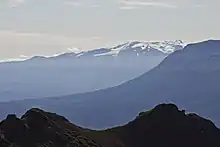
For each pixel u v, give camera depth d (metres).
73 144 122.69
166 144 153.38
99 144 137.75
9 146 109.31
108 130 155.75
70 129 136.88
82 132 142.38
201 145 154.88
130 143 152.62
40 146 114.81
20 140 115.69
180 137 156.50
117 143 146.75
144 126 158.50
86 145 128.00
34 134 120.00
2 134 114.56
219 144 155.75
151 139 154.88
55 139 121.44
